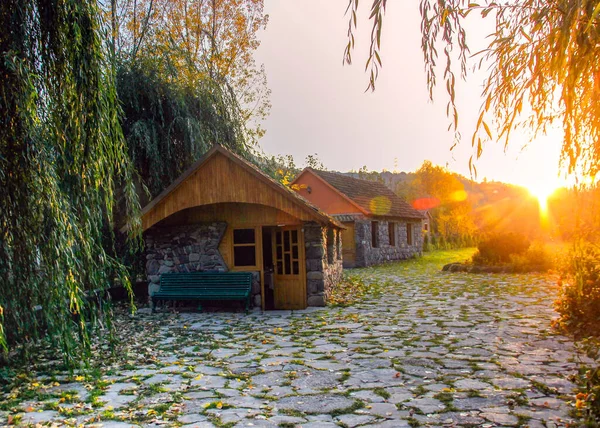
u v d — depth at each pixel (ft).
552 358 21.12
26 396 17.75
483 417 14.44
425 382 18.31
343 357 22.74
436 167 170.40
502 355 21.97
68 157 18.71
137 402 16.84
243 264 40.73
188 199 38.73
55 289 17.89
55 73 18.11
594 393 12.17
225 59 68.44
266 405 16.28
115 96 20.90
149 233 42.16
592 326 25.04
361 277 64.18
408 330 28.68
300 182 91.09
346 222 82.94
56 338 19.29
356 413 15.25
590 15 8.05
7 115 16.98
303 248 40.22
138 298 46.42
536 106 11.40
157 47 49.80
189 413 15.64
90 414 15.70
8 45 16.94
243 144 55.01
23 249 17.95
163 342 27.66
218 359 23.24
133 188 25.45
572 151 10.41
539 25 9.02
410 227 108.68
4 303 17.80
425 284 53.67
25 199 17.39
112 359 23.45
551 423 13.74
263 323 33.42
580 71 8.81
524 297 40.50
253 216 40.52
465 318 31.86
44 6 17.78
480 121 10.65
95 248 20.71
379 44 9.68
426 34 10.58
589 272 25.53
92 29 18.86
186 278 40.32
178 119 46.09
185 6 66.85
